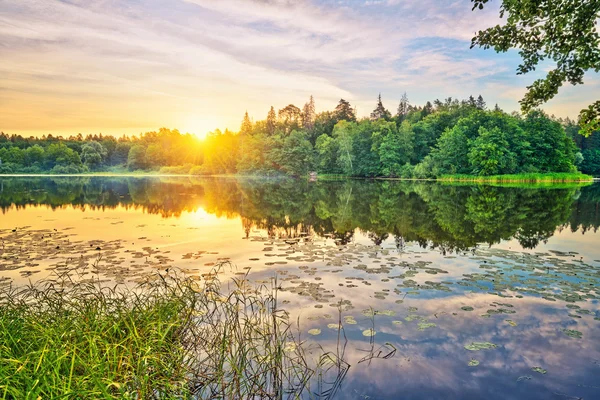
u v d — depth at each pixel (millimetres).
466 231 11539
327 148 68250
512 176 50500
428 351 4035
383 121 72250
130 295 5480
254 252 8648
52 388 2688
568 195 25797
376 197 24859
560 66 6172
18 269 7035
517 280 6398
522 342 4211
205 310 5035
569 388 3357
